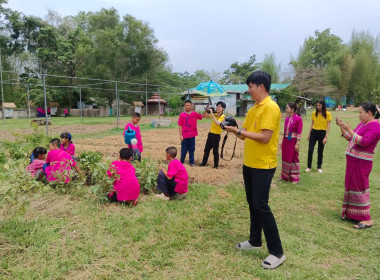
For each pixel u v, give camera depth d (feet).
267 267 10.45
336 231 13.56
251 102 113.09
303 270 10.40
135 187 15.55
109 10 122.52
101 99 122.11
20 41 118.73
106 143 36.22
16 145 26.43
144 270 10.00
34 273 9.48
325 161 29.53
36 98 106.52
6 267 9.85
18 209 12.34
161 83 135.64
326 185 20.75
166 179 17.03
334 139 46.09
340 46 193.57
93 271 9.79
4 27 114.01
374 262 10.99
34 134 28.25
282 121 86.07
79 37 123.85
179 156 28.91
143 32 119.03
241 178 22.00
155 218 14.03
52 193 16.40
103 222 13.39
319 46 197.26
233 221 14.39
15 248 10.82
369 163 13.97
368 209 14.10
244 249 11.75
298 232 13.33
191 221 13.94
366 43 162.81
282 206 16.62
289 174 21.40
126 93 123.34
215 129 23.89
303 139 46.14
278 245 10.73
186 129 24.18
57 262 10.14
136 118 22.22
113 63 118.21
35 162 18.58
